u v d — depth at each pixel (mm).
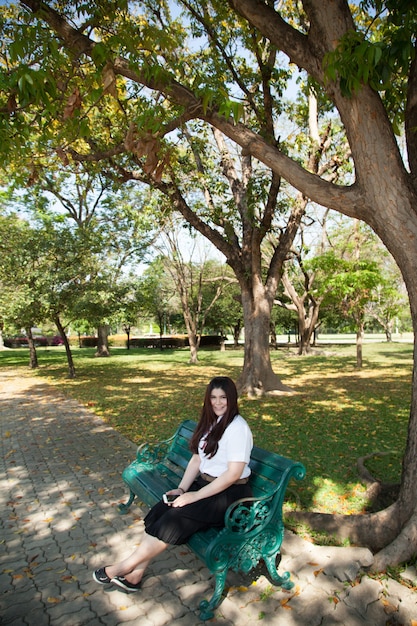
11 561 3459
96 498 4754
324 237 23594
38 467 5879
